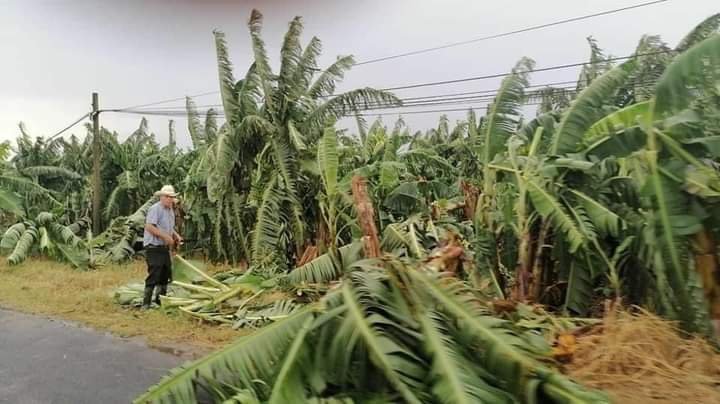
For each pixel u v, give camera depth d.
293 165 9.87
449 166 12.70
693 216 4.62
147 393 3.74
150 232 7.66
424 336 3.60
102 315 7.32
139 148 17.20
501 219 6.18
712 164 5.08
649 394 3.69
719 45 4.27
